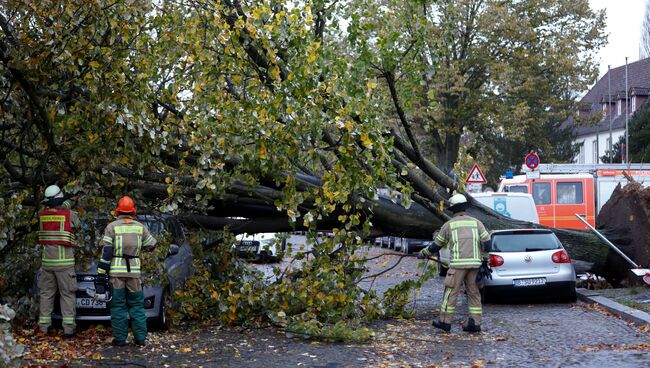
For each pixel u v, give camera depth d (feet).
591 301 45.21
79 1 32.07
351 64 37.96
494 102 124.16
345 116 35.40
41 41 32.01
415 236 45.83
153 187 38.70
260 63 37.58
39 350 30.42
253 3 36.81
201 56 35.63
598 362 27.86
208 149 34.42
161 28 36.29
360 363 28.45
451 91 119.14
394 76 41.04
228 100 35.73
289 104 34.88
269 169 36.14
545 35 127.13
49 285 33.86
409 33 40.27
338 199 37.17
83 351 30.78
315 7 38.78
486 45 122.21
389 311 40.29
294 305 36.65
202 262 40.16
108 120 33.19
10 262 36.94
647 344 30.99
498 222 49.16
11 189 37.37
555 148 158.71
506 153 153.28
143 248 32.96
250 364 28.35
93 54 33.35
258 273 40.68
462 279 36.06
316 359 29.22
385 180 36.78
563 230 50.80
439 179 44.62
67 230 33.86
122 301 32.01
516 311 43.47
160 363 28.50
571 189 88.63
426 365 28.02
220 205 42.96
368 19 39.37
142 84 34.04
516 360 28.73
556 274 46.11
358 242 37.83
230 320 36.70
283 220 43.70
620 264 51.21
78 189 35.06
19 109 35.01
